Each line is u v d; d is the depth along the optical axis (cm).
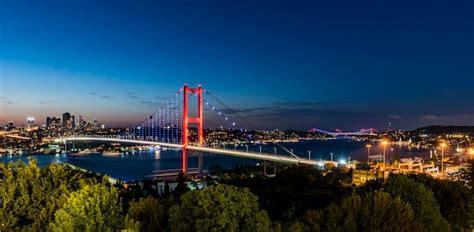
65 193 1609
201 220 1634
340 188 5216
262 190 4788
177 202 2052
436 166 10300
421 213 2159
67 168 1861
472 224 2575
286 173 5875
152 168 16750
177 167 17062
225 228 1628
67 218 1398
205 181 8244
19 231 1448
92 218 1412
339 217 1962
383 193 2028
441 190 2666
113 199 1530
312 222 1975
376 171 7438
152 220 1870
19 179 1572
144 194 3812
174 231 1702
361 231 1934
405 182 2392
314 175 6594
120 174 14400
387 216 1928
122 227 1469
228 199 1667
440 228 2159
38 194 1577
